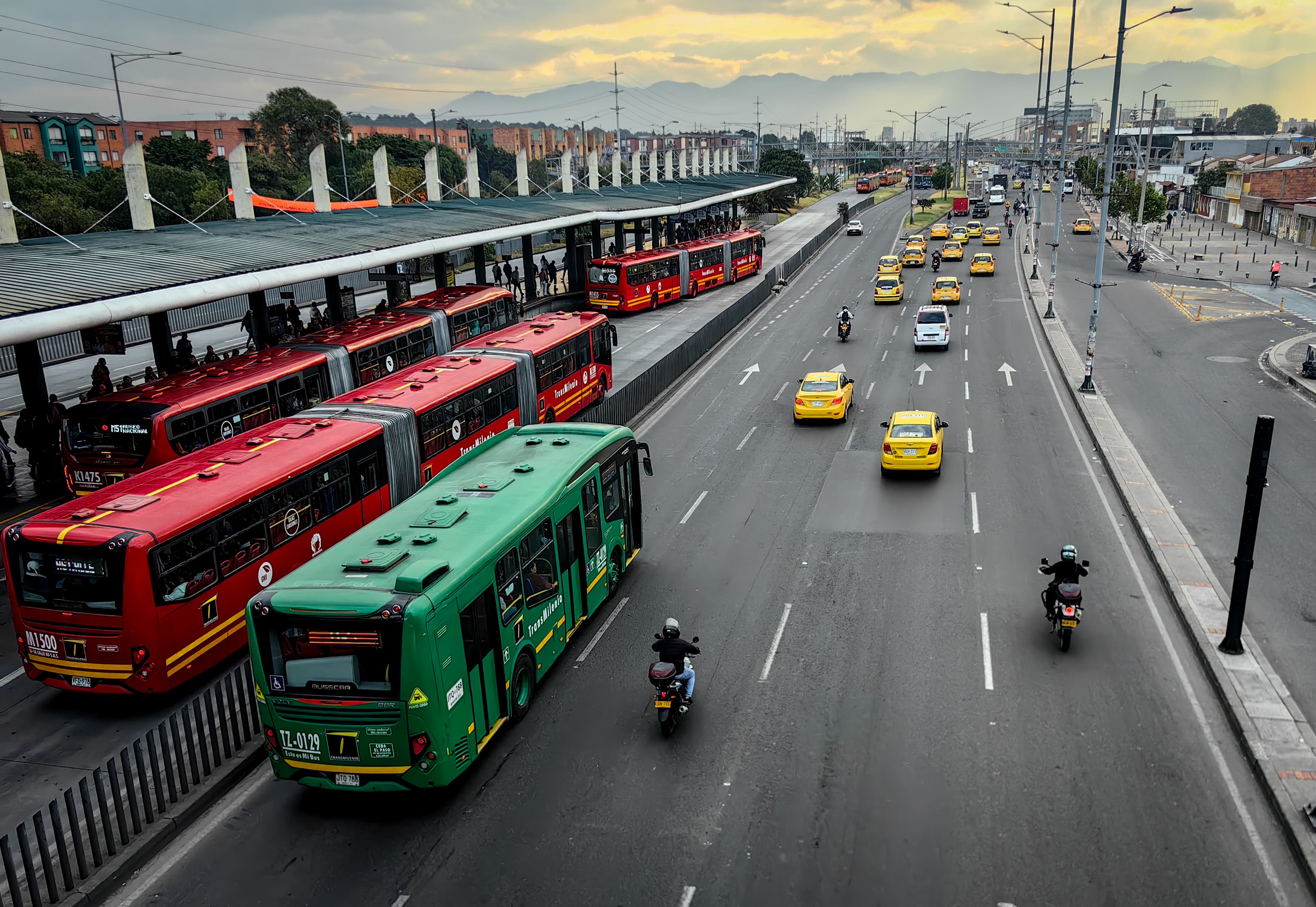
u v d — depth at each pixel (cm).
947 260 7988
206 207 7550
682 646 1394
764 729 1401
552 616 1581
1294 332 4659
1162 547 2036
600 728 1427
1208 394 3503
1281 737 1308
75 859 1152
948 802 1208
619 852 1142
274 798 1302
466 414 2506
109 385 2627
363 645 1175
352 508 1988
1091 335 3491
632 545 2044
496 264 5834
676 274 6162
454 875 1116
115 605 1448
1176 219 12044
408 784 1203
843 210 11512
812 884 1070
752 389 3822
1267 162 11844
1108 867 1081
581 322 3444
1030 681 1510
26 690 1609
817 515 2342
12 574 1490
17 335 1802
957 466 2706
